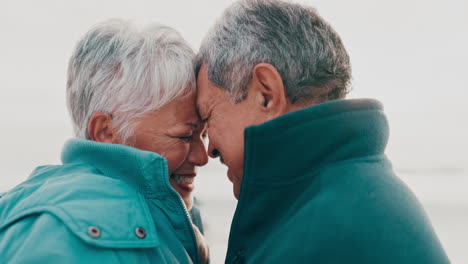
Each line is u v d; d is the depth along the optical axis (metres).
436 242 1.16
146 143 1.38
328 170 1.18
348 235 1.10
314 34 1.27
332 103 1.17
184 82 1.38
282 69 1.25
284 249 1.14
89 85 1.36
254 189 1.22
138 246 1.09
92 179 1.20
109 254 1.06
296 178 1.19
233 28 1.31
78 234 1.04
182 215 1.28
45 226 1.07
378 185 1.16
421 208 1.22
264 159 1.19
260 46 1.26
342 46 1.35
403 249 1.09
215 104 1.36
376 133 1.22
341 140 1.18
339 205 1.12
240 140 1.32
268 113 1.28
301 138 1.16
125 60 1.34
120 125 1.36
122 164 1.25
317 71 1.26
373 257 1.08
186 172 1.52
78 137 1.44
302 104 1.28
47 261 1.02
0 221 1.17
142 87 1.34
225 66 1.31
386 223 1.11
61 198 1.12
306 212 1.15
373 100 1.23
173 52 1.38
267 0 1.31
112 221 1.10
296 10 1.29
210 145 1.42
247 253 1.27
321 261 1.10
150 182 1.23
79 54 1.39
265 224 1.25
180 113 1.40
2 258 1.07
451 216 7.52
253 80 1.27
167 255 1.21
